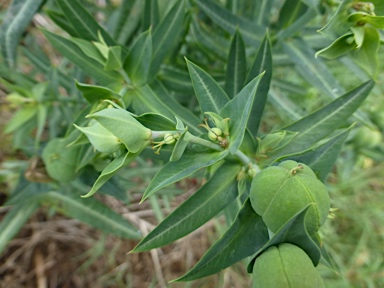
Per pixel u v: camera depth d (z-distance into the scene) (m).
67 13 0.10
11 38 0.10
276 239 0.06
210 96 0.08
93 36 0.10
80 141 0.08
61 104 0.12
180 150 0.07
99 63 0.10
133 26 0.12
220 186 0.08
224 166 0.08
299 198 0.06
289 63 0.12
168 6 0.12
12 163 0.14
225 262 0.07
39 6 0.10
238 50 0.09
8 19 0.10
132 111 0.10
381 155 0.14
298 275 0.05
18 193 0.12
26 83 0.12
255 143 0.08
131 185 0.14
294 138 0.08
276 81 0.14
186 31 0.11
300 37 0.11
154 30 0.11
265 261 0.06
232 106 0.07
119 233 0.12
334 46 0.08
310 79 0.11
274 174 0.06
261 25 0.11
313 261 0.06
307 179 0.06
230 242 0.07
